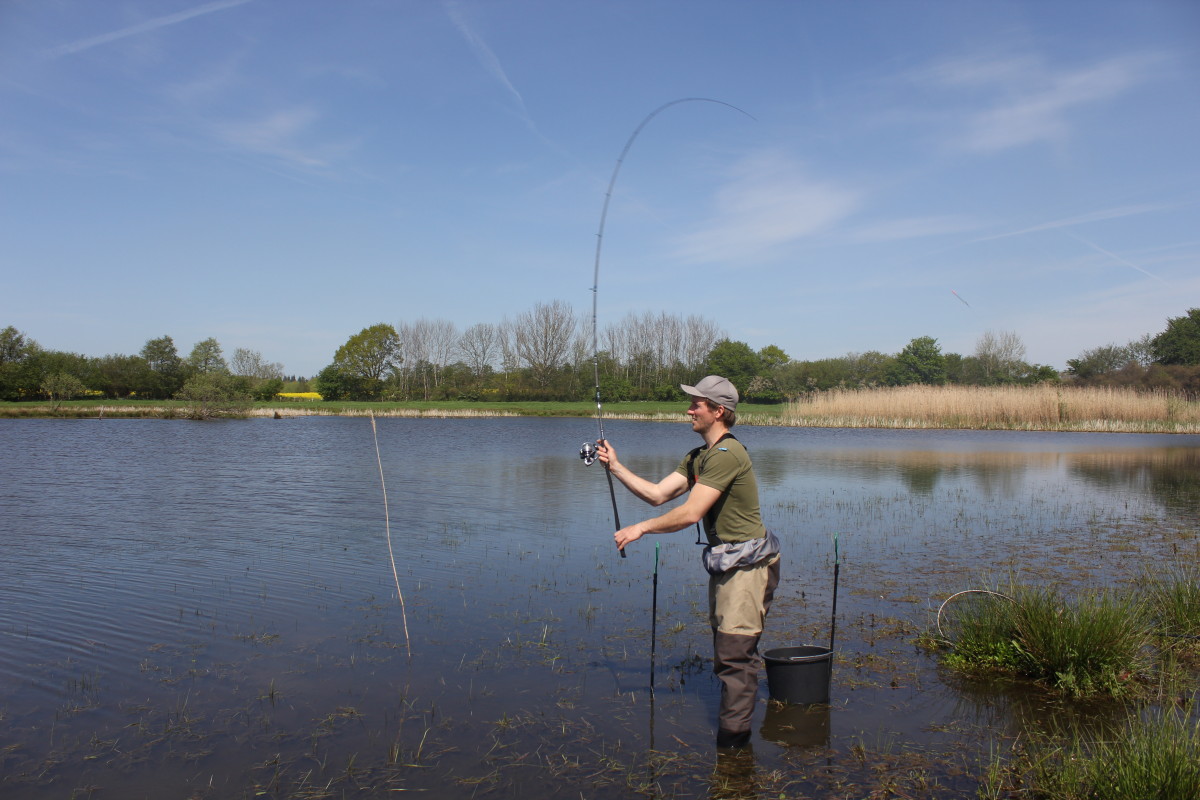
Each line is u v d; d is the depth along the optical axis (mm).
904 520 12594
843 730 4691
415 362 78938
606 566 9141
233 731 4715
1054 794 3781
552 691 5328
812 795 3932
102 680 5551
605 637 6504
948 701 5117
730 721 4426
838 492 16188
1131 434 37250
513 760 4328
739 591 4391
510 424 47844
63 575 8656
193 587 8141
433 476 18984
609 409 62938
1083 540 10789
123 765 4281
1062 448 28562
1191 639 6031
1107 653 5312
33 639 6449
